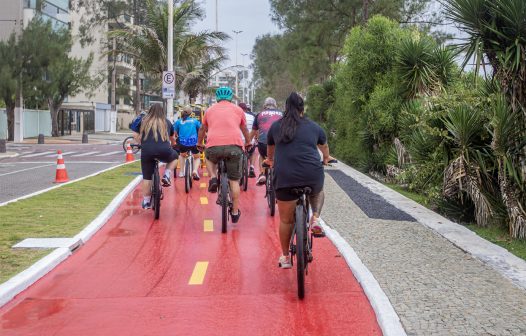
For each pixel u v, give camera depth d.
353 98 19.09
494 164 9.41
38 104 44.00
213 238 8.67
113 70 59.75
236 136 8.79
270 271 6.94
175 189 13.74
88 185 14.19
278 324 5.25
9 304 5.81
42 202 11.37
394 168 15.69
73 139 44.47
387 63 18.41
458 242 8.03
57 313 5.56
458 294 5.79
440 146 10.39
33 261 7.01
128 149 23.53
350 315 5.46
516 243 8.40
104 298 5.98
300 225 5.82
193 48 30.44
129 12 56.75
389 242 8.16
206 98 46.25
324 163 6.77
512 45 8.35
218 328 5.17
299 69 36.28
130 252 7.84
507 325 4.96
